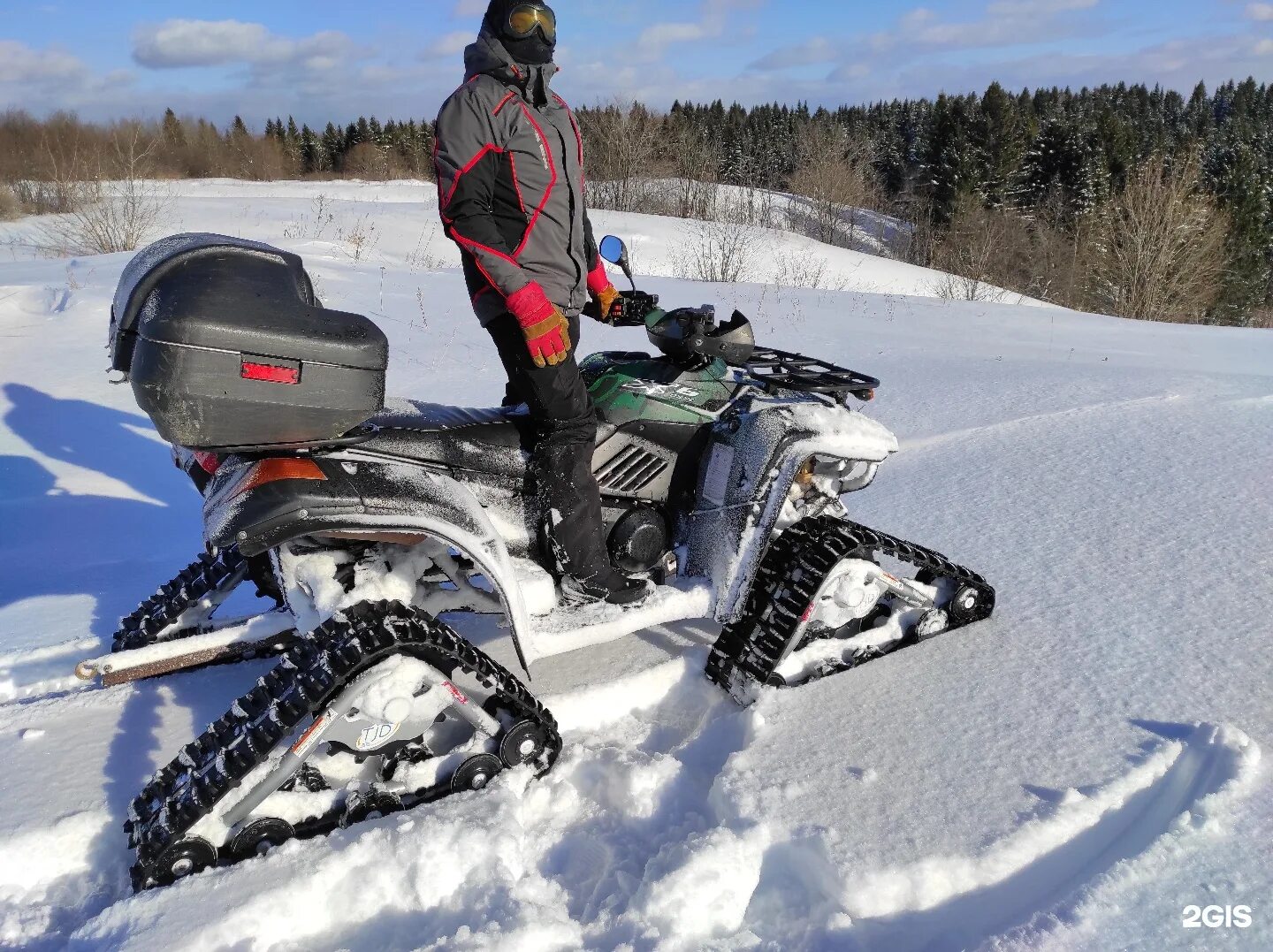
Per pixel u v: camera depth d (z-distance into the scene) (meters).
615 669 3.30
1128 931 2.05
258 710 2.42
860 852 2.31
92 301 8.52
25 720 3.03
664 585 3.25
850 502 4.79
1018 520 4.41
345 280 10.56
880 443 3.35
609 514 3.27
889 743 2.79
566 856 2.50
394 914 2.24
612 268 14.35
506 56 2.75
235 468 2.56
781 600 3.20
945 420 6.09
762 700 3.05
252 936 2.13
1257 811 2.39
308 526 2.41
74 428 6.02
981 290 20.97
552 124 2.88
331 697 2.41
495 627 3.70
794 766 2.70
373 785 2.54
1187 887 2.17
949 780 2.60
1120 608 3.51
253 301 2.29
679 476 3.37
